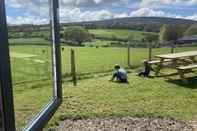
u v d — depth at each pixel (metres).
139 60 12.12
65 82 7.76
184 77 8.41
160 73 9.20
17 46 3.21
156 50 15.52
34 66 3.98
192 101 6.07
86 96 6.33
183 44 17.30
